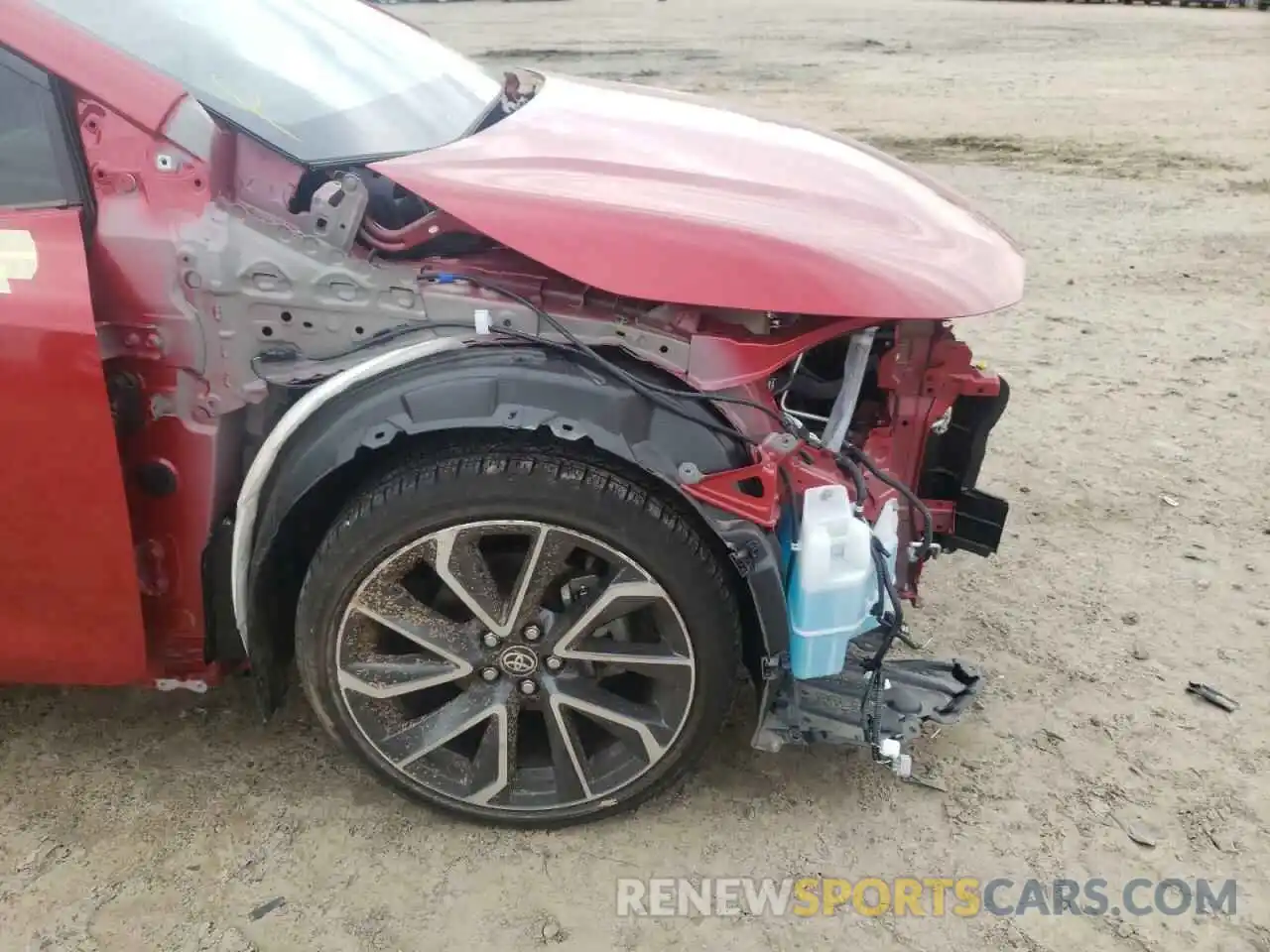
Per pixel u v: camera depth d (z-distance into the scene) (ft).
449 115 8.45
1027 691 9.07
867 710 7.54
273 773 8.02
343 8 9.61
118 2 7.24
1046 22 73.31
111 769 8.02
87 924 6.79
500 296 6.64
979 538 8.86
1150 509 12.00
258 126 6.96
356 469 6.75
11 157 6.42
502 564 7.12
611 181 7.18
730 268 6.57
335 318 6.56
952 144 32.12
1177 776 8.15
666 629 6.82
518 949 6.68
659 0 104.78
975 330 17.58
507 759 7.21
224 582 7.06
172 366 6.55
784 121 9.59
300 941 6.71
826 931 6.85
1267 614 10.14
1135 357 16.37
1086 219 24.29
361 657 7.03
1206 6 90.02
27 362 6.20
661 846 7.45
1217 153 30.66
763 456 6.59
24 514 6.58
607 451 6.49
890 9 88.17
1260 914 6.99
